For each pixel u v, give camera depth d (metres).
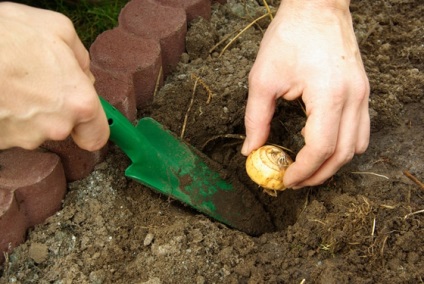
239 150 0.69
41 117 0.47
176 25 0.71
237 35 0.72
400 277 0.56
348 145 0.55
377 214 0.59
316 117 0.53
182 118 0.68
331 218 0.58
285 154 0.59
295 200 0.65
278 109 0.68
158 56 0.68
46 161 0.59
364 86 0.55
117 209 0.61
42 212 0.60
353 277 0.55
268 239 0.59
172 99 0.69
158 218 0.61
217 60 0.73
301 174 0.55
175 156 0.64
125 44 0.68
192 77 0.70
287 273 0.56
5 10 0.49
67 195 0.62
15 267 0.58
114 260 0.58
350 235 0.58
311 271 0.57
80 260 0.58
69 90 0.47
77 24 0.83
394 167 0.64
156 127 0.63
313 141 0.53
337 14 0.58
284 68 0.56
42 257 0.58
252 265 0.56
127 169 0.61
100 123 0.50
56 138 0.48
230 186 0.65
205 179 0.64
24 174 0.58
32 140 0.49
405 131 0.67
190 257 0.57
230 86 0.70
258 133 0.58
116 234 0.60
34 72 0.46
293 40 0.56
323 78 0.54
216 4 0.79
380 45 0.75
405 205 0.60
